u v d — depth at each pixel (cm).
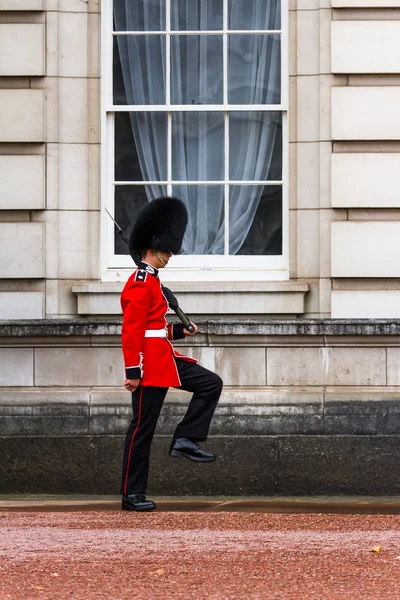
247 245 2992
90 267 2938
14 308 2912
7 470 2805
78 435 2798
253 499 2714
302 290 2877
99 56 2955
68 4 2942
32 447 2802
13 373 2856
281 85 2973
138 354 2348
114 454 2791
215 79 3009
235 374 2833
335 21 2888
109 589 1608
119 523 2184
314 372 2828
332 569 1745
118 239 2978
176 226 2428
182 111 3005
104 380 2845
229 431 2781
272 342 2830
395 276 2864
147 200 2994
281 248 2984
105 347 2848
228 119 3003
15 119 2917
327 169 2894
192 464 2773
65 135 2933
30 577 1686
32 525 2159
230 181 2998
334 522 2214
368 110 2881
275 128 2992
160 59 3011
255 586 1627
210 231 3011
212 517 2277
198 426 2392
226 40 3000
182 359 2403
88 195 2939
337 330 2809
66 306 2920
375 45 2878
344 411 2775
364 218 2884
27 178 2917
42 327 2841
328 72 2895
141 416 2372
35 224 2912
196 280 2950
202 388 2392
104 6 2969
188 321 2447
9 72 2919
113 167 2981
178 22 3009
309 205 2908
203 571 1730
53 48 2931
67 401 2816
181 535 2036
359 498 2727
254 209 2992
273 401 2791
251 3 3003
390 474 2753
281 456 2767
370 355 2823
